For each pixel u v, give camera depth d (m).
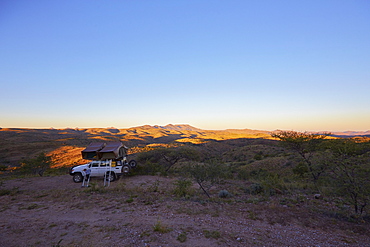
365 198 7.28
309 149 18.62
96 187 12.21
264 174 17.98
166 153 21.38
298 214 7.62
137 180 15.18
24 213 7.70
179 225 6.22
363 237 5.71
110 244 4.88
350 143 11.47
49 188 12.95
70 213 7.62
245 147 59.59
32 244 4.98
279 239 5.39
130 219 6.82
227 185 13.76
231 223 6.55
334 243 5.26
